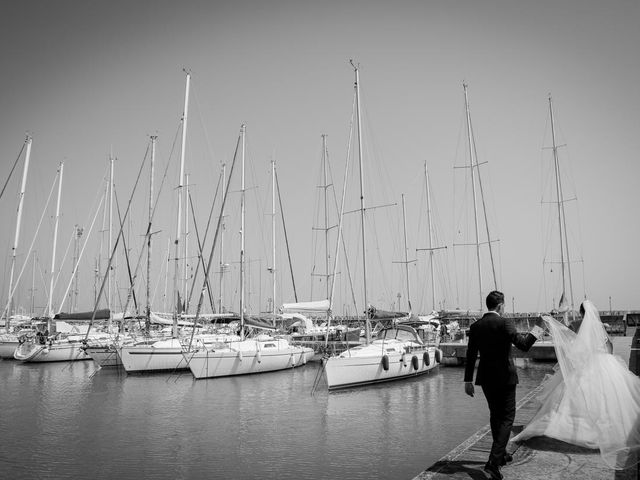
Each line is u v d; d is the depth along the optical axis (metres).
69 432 14.72
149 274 34.69
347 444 12.90
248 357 27.70
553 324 7.36
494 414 5.82
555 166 39.91
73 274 43.50
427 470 6.04
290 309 31.83
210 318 39.06
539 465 5.97
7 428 15.30
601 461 6.04
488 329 5.97
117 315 37.12
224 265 46.09
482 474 5.78
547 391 7.72
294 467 11.07
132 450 12.67
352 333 39.56
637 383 6.53
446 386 23.23
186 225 42.56
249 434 14.21
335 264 27.20
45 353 35.03
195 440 13.59
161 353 28.52
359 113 27.36
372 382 23.31
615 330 52.56
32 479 10.57
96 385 24.66
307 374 28.17
